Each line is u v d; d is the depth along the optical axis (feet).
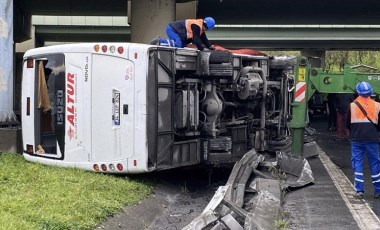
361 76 35.94
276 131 41.93
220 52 31.81
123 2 111.45
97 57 29.40
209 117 33.27
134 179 30.19
